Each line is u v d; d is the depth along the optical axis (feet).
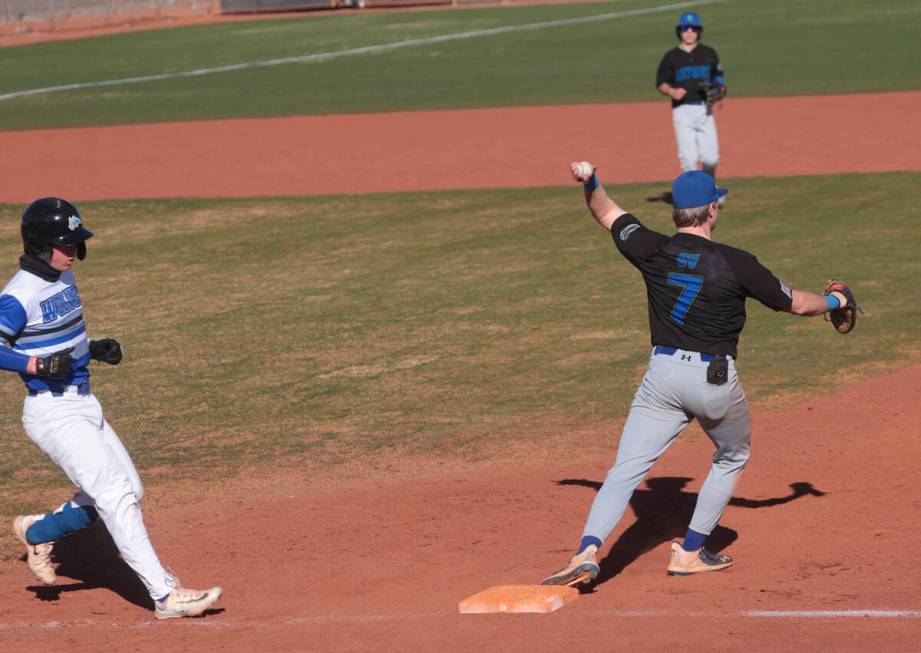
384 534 60.64
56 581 56.95
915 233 126.62
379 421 79.61
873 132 192.75
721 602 48.34
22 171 191.21
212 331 102.42
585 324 100.58
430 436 76.38
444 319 103.55
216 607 51.62
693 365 49.83
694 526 53.21
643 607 48.32
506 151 193.36
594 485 67.05
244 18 485.97
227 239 139.64
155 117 248.11
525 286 113.60
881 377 84.58
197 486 69.10
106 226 148.66
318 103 259.19
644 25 385.70
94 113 257.14
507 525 61.41
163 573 49.90
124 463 51.96
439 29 406.41
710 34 354.54
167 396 86.07
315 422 79.87
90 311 110.32
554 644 43.16
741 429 51.78
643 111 227.40
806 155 177.88
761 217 138.21
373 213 151.23
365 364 92.07
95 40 421.59
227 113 249.75
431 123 224.94
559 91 259.80
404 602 50.93
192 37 418.72
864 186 152.87
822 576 51.16
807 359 89.76
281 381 88.69
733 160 177.47
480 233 137.39
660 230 135.03
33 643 47.11
